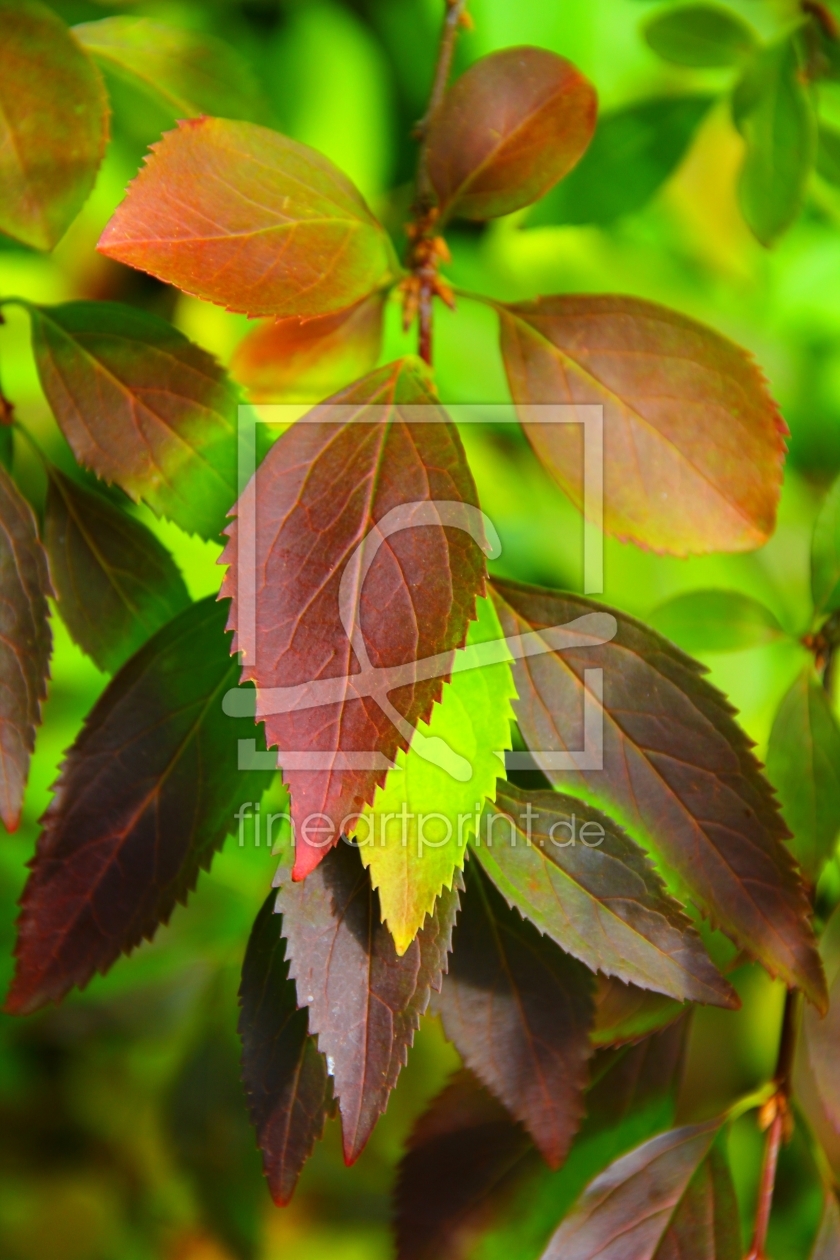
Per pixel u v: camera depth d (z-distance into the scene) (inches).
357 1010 18.1
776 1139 19.7
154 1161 30.2
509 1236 20.3
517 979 19.3
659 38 23.0
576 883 18.7
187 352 19.3
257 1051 18.7
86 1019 28.3
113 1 25.5
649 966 18.6
